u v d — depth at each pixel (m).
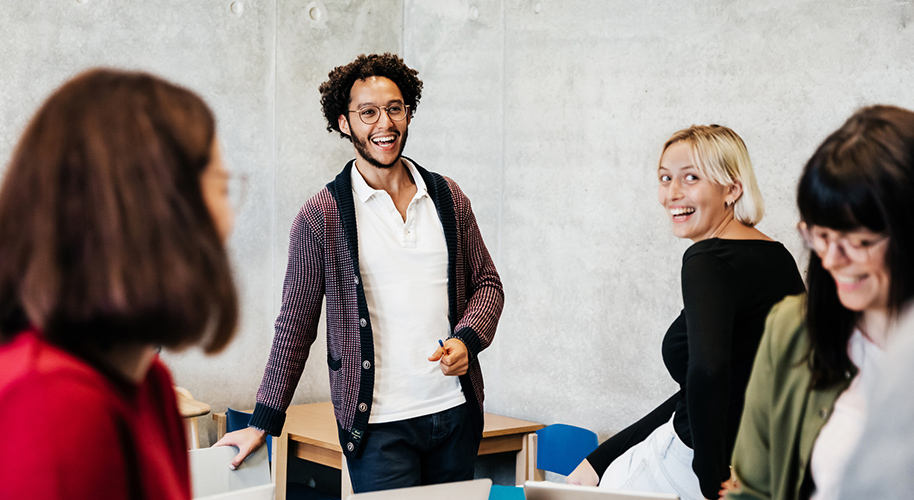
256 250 3.96
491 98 4.06
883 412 1.09
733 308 1.74
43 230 0.60
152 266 0.61
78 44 3.44
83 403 0.61
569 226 3.68
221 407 3.83
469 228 2.39
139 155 0.63
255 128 3.97
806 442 1.21
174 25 3.71
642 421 2.16
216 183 0.71
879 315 1.10
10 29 3.27
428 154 4.41
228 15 3.88
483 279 2.40
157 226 0.62
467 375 2.24
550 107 3.77
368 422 2.14
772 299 1.80
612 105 3.50
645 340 3.36
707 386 1.67
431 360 2.07
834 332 1.16
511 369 3.93
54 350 0.64
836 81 2.75
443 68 4.32
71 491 0.59
